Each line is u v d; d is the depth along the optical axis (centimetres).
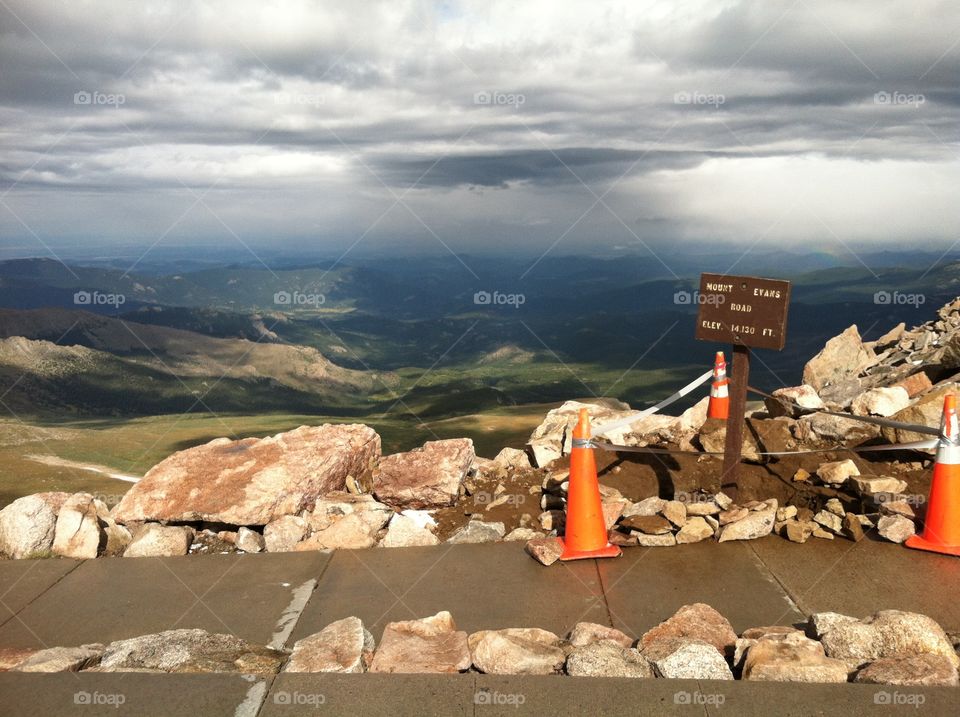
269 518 659
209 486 682
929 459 661
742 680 314
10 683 322
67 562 591
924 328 1234
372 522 646
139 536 620
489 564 562
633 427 812
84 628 468
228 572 563
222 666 356
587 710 296
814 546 560
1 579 554
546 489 693
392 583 531
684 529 583
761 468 667
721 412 746
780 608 467
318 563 578
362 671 350
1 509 620
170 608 496
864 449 590
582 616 468
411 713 296
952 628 430
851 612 456
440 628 425
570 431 806
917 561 524
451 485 709
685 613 424
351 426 840
